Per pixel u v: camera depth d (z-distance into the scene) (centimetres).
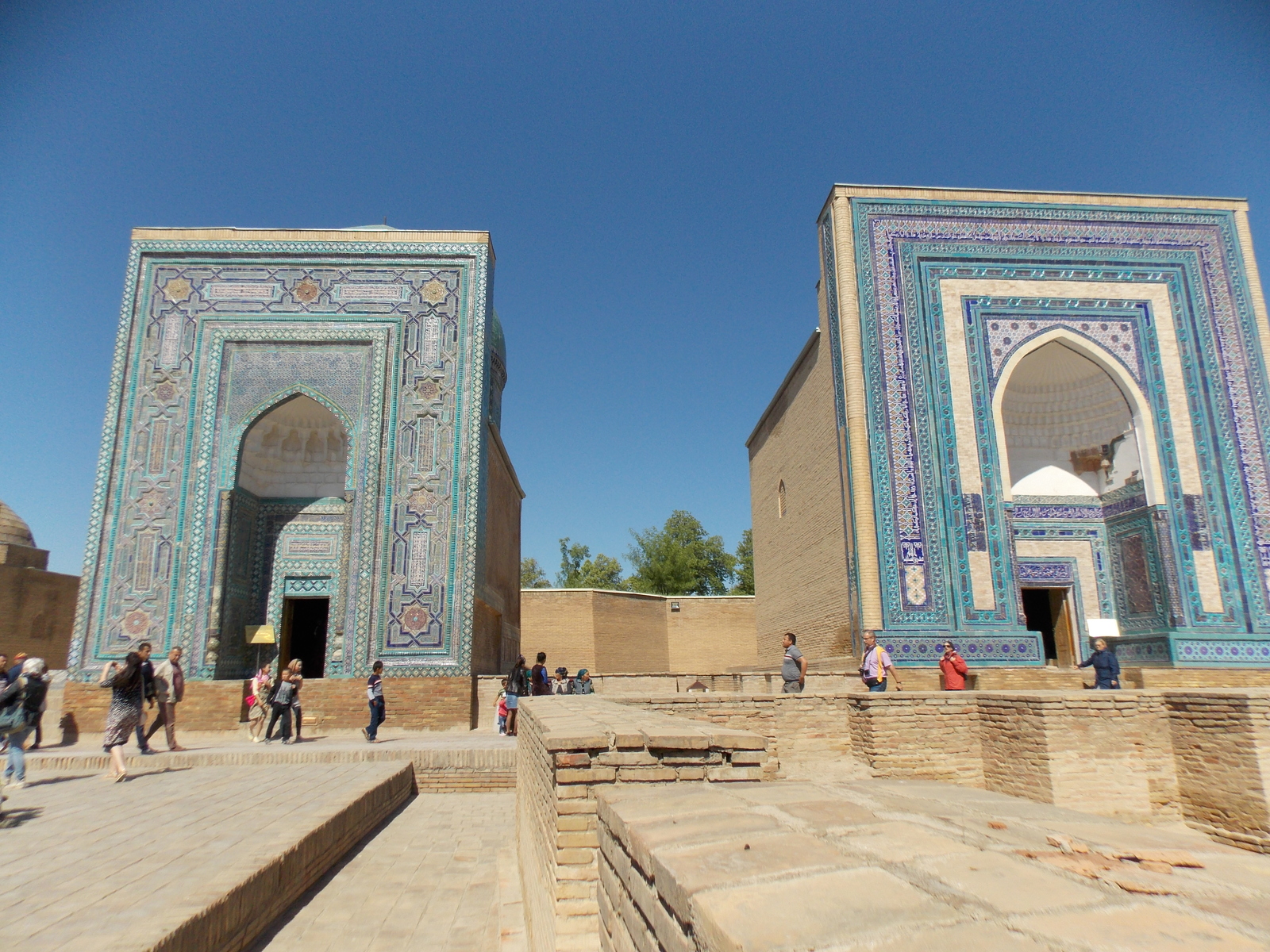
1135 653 1214
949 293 1255
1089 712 659
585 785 234
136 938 271
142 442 1167
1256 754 604
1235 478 1225
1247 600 1177
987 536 1168
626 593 2325
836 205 1277
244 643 1198
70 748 963
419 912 414
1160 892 108
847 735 746
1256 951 83
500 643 1678
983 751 720
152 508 1146
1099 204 1309
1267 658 1136
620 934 162
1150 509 1213
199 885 339
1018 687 1080
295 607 1407
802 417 1525
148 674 803
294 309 1222
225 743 970
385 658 1120
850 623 1198
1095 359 1266
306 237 1241
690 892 108
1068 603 1280
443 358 1217
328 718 1084
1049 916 94
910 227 1274
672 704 723
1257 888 112
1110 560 1295
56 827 465
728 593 3353
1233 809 616
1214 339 1277
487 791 812
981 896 103
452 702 1107
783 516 1698
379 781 658
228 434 1178
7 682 650
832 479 1309
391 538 1159
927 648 1113
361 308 1227
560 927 225
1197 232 1315
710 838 139
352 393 1202
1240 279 1300
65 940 268
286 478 1295
